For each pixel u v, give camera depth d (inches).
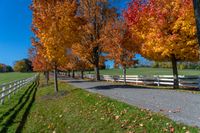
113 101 533.3
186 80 956.6
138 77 1321.4
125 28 1163.3
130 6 952.3
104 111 478.9
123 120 405.7
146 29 892.6
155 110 430.0
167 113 405.7
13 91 956.0
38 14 828.6
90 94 676.1
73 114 526.9
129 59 1217.4
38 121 538.0
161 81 1122.0
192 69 3120.1
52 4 834.2
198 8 195.9
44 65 1369.3
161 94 653.9
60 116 539.2
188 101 521.0
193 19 762.8
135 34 957.8
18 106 711.7
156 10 832.9
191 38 812.6
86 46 1529.3
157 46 840.3
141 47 959.6
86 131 423.8
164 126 344.8
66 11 826.8
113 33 1195.9
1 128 490.0
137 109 437.1
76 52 1537.9
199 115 386.6
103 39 1259.8
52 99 770.2
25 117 585.3
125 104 486.6
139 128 362.9
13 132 466.6
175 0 808.3
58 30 828.0
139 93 693.9
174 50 835.4
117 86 964.6
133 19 928.9
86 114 496.4
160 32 824.3
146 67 4456.2
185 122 347.9
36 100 821.2
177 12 805.2
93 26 1501.0
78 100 645.9
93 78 2087.8
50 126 493.7
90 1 1478.8
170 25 820.0
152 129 348.8
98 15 1493.6
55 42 824.9
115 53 1219.9
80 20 863.7
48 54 839.7
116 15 1499.8
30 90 1192.8
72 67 2140.7
